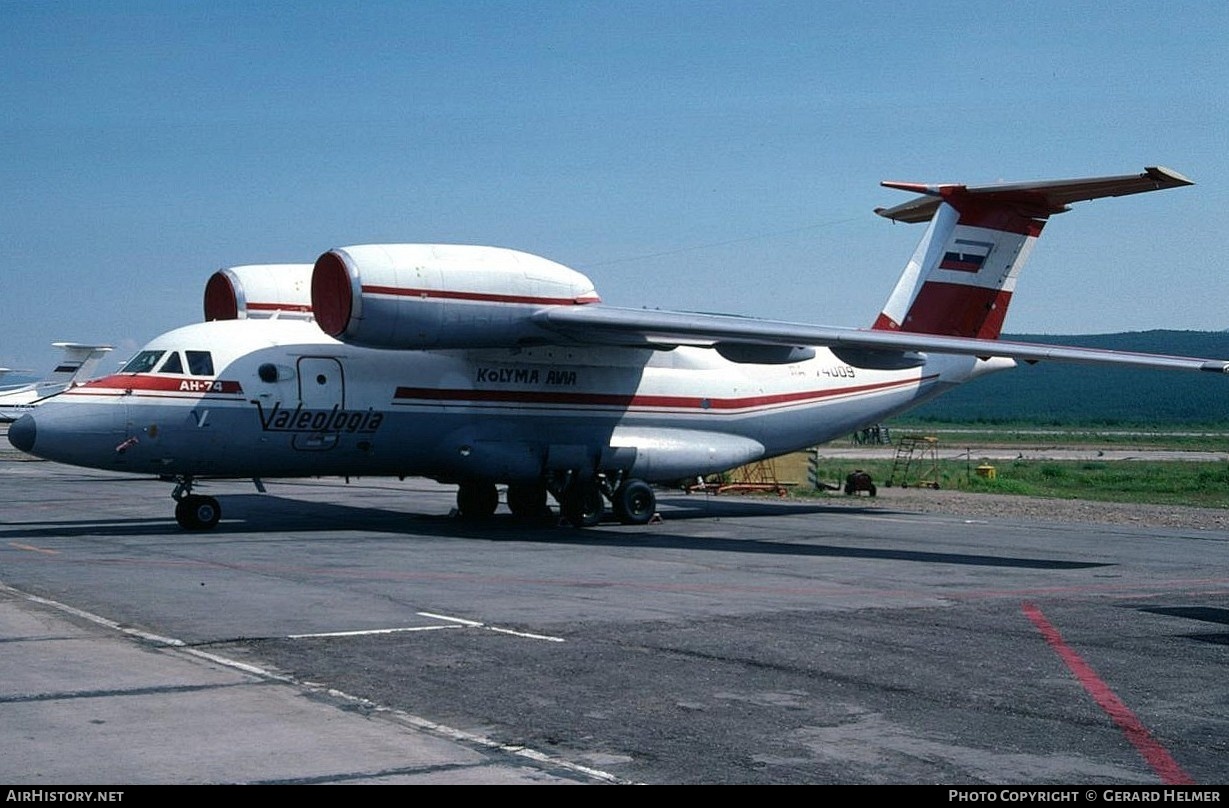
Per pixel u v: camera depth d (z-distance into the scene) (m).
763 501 32.09
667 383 24.09
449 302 19.00
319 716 7.83
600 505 22.95
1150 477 46.75
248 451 20.19
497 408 22.17
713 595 13.74
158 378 19.58
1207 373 17.50
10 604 12.16
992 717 8.23
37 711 7.79
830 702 8.56
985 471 45.19
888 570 16.59
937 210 25.58
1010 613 12.84
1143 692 9.06
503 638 10.74
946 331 25.36
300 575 14.75
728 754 7.19
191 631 10.81
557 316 19.61
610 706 8.31
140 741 7.14
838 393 26.22
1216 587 15.38
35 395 64.12
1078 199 23.88
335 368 20.77
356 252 18.64
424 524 22.61
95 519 22.84
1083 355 18.25
